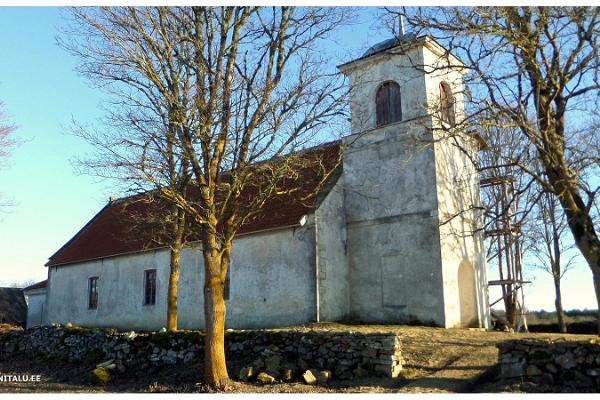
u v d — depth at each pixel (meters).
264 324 21.78
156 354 16.31
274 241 22.20
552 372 11.45
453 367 13.20
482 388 11.63
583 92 12.35
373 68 23.22
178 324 25.28
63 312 32.25
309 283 20.83
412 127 21.59
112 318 28.98
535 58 12.13
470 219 22.66
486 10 12.34
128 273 28.75
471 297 22.50
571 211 11.84
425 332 17.64
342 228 22.81
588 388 10.87
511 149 26.25
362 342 13.62
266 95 13.76
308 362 14.26
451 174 21.95
